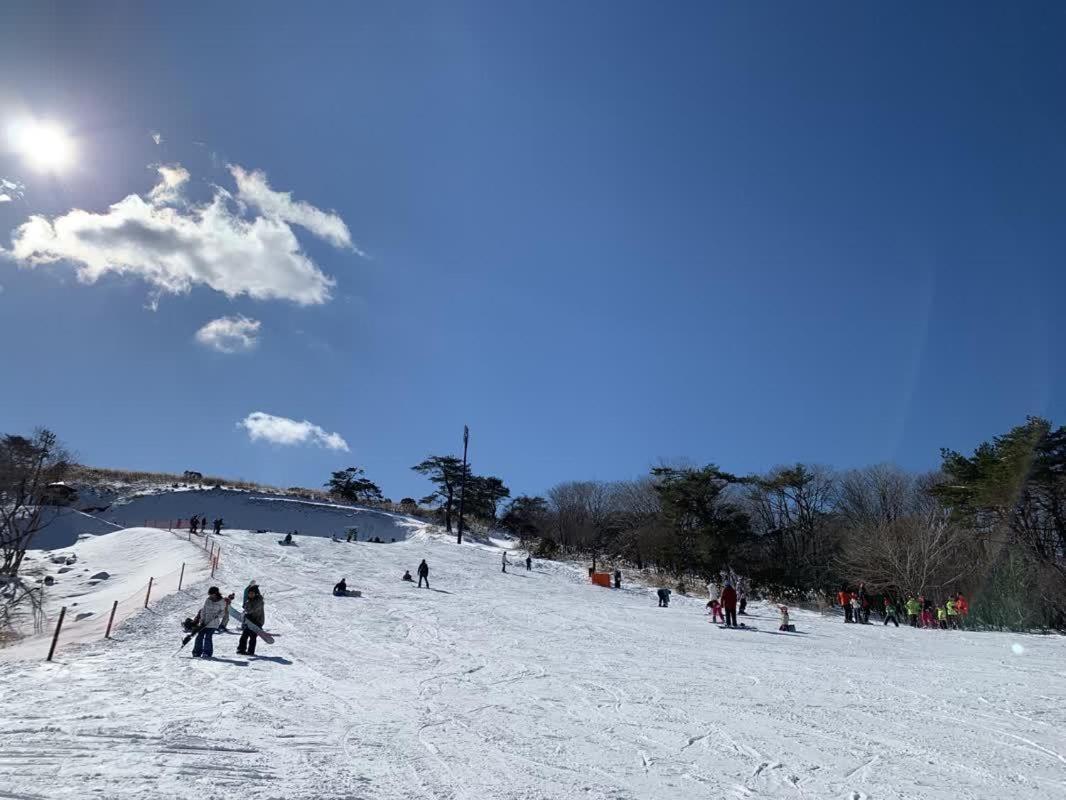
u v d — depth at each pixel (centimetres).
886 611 3328
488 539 6756
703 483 5831
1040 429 3834
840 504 6806
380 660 1677
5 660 1479
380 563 4419
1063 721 1106
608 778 809
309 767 782
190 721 959
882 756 914
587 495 8388
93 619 2327
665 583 4775
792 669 1666
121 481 7019
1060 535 3903
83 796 631
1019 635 2589
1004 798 758
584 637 2258
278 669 1469
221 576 3150
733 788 785
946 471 4431
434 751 888
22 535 4172
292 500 7094
